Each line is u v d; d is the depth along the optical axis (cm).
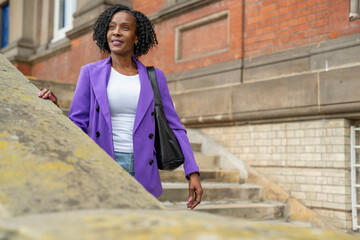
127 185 142
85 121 206
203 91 543
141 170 195
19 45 969
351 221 394
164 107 219
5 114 174
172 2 625
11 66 250
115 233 86
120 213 109
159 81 219
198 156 489
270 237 90
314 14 440
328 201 404
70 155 152
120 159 196
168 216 109
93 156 158
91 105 202
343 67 399
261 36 494
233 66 513
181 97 576
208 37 567
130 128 200
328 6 425
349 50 397
